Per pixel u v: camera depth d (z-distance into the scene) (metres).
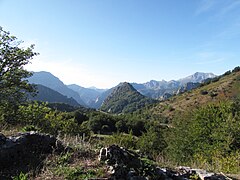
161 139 42.50
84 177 7.13
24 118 19.47
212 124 26.47
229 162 15.47
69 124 25.12
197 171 9.91
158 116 111.31
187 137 29.83
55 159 8.19
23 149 8.42
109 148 8.23
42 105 22.77
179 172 9.48
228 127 23.50
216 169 13.02
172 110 116.25
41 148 8.72
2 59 21.59
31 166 7.79
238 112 26.59
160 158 10.93
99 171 7.46
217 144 23.78
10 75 21.53
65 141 9.52
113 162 7.88
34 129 11.14
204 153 24.88
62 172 7.38
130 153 8.67
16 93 21.89
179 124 33.16
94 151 8.75
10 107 19.83
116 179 7.35
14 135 8.93
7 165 7.81
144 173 8.02
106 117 77.69
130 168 7.89
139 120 82.06
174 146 31.22
